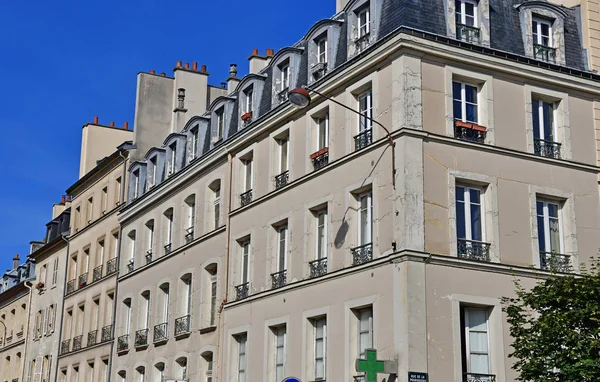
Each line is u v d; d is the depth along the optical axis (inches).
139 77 1648.6
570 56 1022.4
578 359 708.0
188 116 1615.4
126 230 1563.7
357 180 934.4
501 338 873.5
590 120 1006.4
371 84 945.5
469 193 913.5
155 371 1343.5
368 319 895.7
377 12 955.3
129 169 1584.6
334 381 909.2
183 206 1347.2
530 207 933.8
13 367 2090.3
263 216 1099.9
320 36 1054.4
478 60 934.4
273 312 1037.8
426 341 828.0
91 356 1609.3
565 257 944.3
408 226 852.0
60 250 1924.2
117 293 1544.0
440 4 942.4
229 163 1203.9
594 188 984.9
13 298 2217.0
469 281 871.1
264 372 1031.6
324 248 989.2
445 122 907.4
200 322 1221.7
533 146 956.0
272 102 1132.5
